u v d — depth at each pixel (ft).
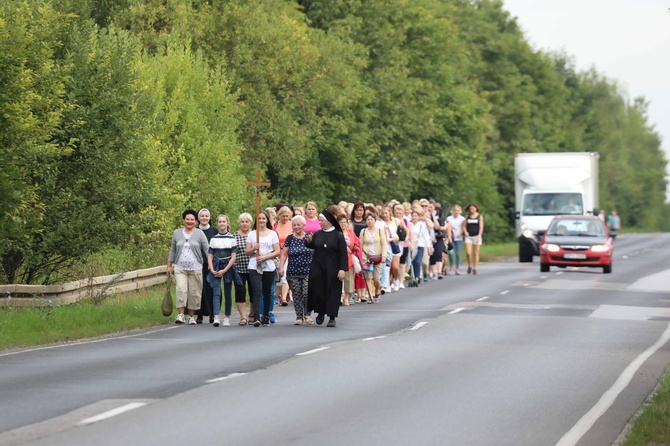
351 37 394.52
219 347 118.83
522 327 145.48
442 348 119.75
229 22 318.04
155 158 219.82
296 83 339.57
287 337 130.31
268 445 65.87
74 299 166.40
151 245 203.72
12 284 166.61
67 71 174.19
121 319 148.25
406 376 97.30
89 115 176.76
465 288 219.82
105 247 181.47
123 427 70.95
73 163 178.60
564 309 173.99
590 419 78.74
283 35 321.93
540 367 105.91
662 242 554.87
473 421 76.28
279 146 323.57
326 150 367.04
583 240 278.26
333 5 389.39
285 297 182.09
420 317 158.20
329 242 144.77
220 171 252.83
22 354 112.47
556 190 333.42
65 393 84.89
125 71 181.88
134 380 92.22
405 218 221.46
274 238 147.64
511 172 617.21
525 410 81.66
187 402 81.05
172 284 206.28
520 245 335.06
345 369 100.94
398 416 77.25
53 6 202.59
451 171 472.85
